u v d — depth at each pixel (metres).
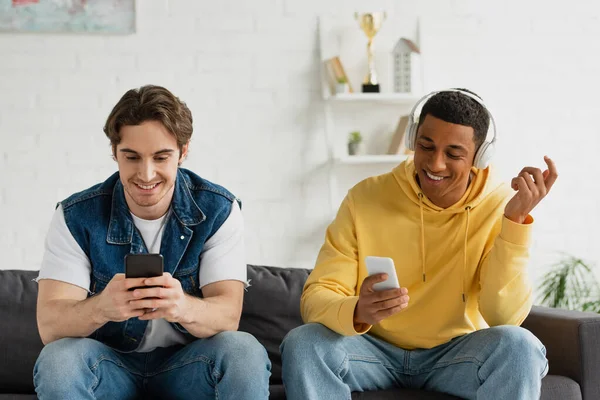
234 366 2.16
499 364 2.24
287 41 4.25
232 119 4.20
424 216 2.53
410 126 2.50
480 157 2.43
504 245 2.37
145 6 4.14
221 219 2.42
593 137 4.42
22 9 4.03
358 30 4.29
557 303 4.11
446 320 2.48
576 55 4.41
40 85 4.07
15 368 2.61
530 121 4.39
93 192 2.40
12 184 4.06
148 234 2.38
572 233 4.39
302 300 2.52
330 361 2.30
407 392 2.41
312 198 4.27
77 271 2.31
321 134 4.28
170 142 2.23
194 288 2.38
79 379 2.12
